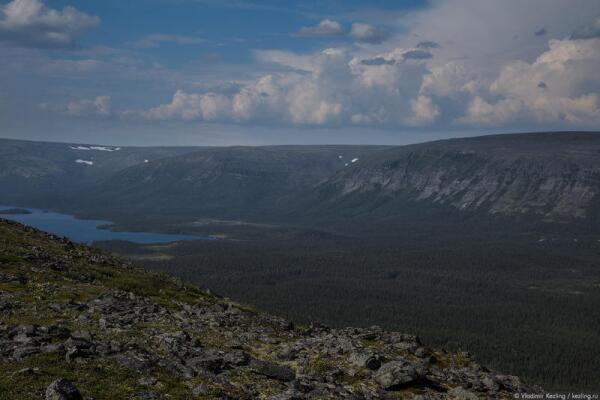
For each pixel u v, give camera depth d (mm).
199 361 38500
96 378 31844
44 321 44562
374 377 41938
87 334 39969
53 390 27656
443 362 52906
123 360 35500
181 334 46688
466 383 45500
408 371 42000
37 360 32875
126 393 30672
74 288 62469
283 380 39094
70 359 34062
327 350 48188
